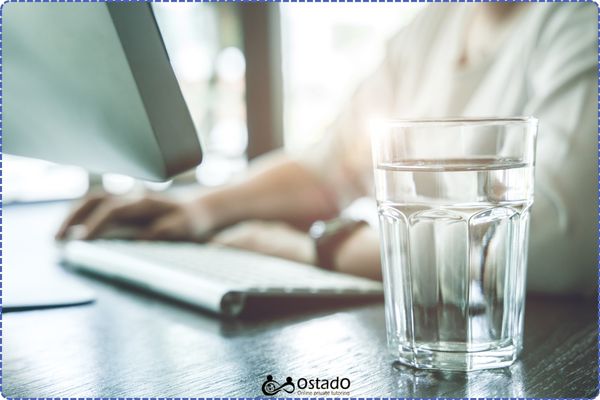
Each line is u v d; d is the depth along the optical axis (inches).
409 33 52.0
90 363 20.4
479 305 18.9
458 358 18.9
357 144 52.4
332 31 80.5
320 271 31.7
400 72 52.0
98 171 25.6
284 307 26.6
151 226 44.0
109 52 18.4
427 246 18.9
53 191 75.8
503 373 18.7
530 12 39.0
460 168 18.6
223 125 82.6
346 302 27.7
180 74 82.5
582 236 28.8
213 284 26.4
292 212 50.3
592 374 18.3
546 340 21.8
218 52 81.9
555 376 18.2
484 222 18.8
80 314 26.9
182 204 44.9
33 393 17.9
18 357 21.2
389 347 20.2
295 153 54.0
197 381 18.5
